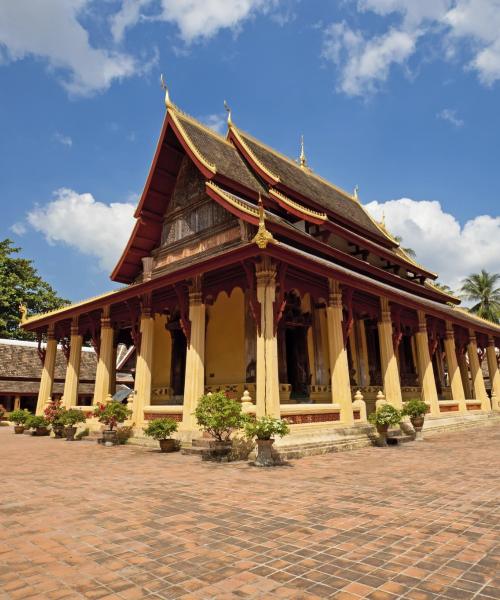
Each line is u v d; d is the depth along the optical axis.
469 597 3.56
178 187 20.20
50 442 17.56
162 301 17.33
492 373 28.48
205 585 3.83
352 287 16.22
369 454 12.29
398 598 3.56
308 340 18.64
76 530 5.41
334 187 28.88
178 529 5.40
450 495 7.07
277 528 5.39
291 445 11.92
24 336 41.53
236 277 14.30
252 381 16.31
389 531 5.24
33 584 3.89
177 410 14.91
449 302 28.44
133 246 20.89
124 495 7.35
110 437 15.99
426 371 20.80
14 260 42.75
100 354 19.75
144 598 3.61
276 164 22.64
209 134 20.61
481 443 14.71
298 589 3.73
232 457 11.45
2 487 8.23
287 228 14.45
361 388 20.81
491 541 4.86
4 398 33.16
